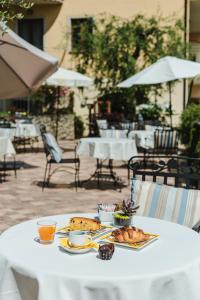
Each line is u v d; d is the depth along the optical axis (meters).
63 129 19.53
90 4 20.94
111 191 9.21
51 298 2.52
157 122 15.52
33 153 15.10
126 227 3.13
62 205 7.96
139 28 18.27
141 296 2.49
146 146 12.09
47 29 21.34
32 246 2.95
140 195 4.12
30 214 7.32
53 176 10.80
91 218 3.65
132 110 18.97
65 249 2.85
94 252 2.85
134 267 2.63
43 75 5.98
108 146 9.62
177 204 3.95
